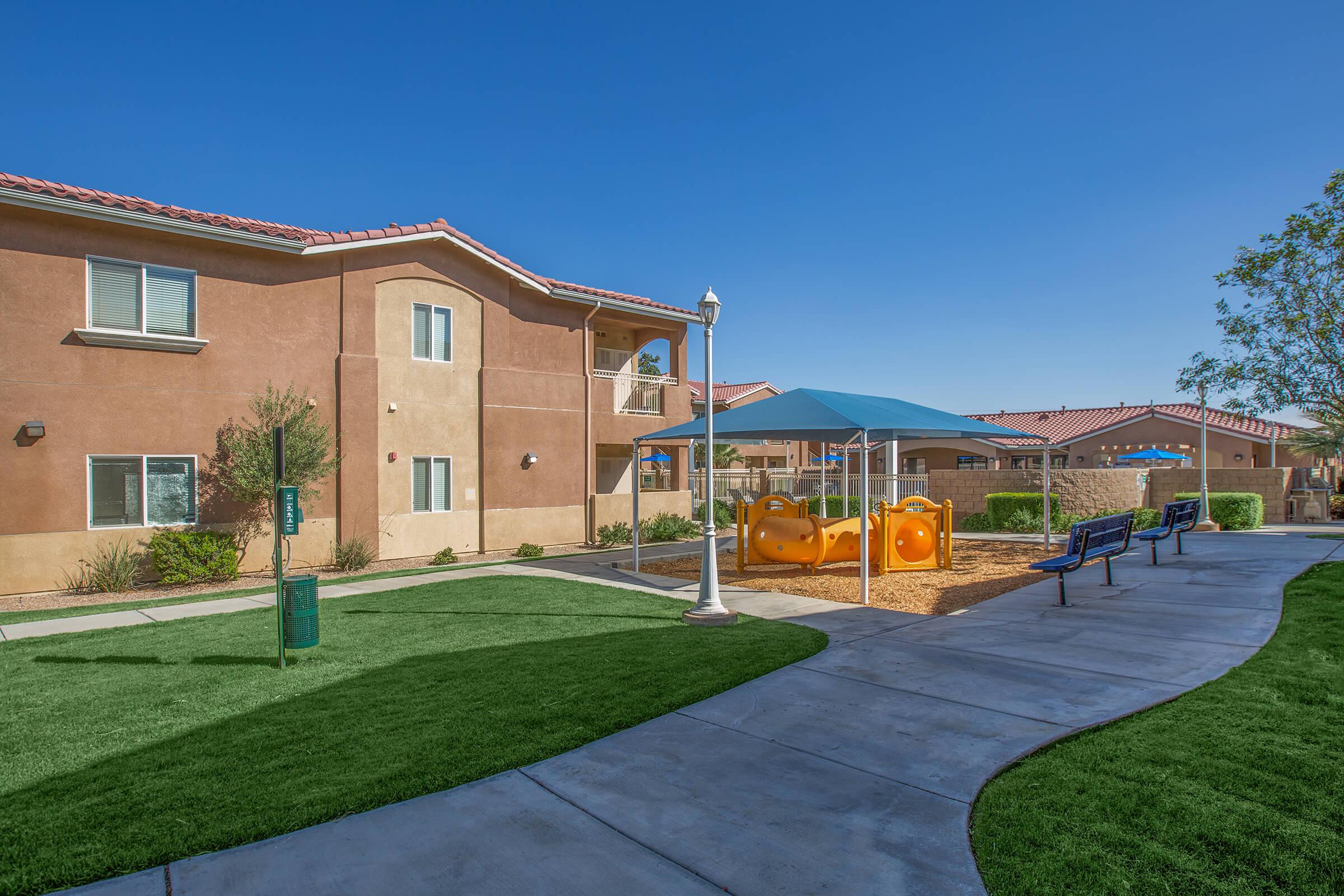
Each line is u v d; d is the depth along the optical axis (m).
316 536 15.12
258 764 4.90
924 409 16.34
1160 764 4.56
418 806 4.32
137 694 6.51
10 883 3.53
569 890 3.47
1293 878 3.33
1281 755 4.63
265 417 14.09
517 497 18.47
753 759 4.96
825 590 11.95
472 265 17.75
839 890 3.44
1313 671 6.35
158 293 13.38
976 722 5.55
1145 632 8.18
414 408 16.72
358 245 15.38
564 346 19.83
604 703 6.07
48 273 12.26
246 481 13.37
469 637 8.61
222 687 6.71
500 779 4.68
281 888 3.51
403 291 16.58
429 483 17.03
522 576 13.66
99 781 4.67
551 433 19.28
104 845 3.87
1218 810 3.96
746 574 13.91
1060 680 6.51
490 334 18.06
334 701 6.21
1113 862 3.52
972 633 8.48
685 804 4.33
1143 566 13.05
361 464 15.62
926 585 12.12
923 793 4.41
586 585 12.50
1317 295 15.16
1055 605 9.90
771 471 33.06
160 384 13.29
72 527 12.44
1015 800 4.19
